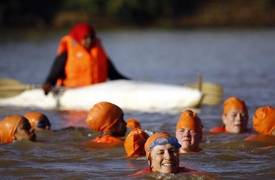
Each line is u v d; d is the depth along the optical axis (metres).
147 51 67.94
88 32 36.28
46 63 56.34
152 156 18.72
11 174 19.97
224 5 100.81
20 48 69.31
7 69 52.50
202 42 76.75
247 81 45.00
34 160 21.62
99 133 25.77
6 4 90.94
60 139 24.97
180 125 22.19
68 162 21.38
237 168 20.16
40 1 93.50
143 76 49.81
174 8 99.38
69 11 94.88
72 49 36.19
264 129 24.03
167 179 18.36
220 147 22.97
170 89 35.31
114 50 69.44
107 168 20.41
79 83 36.25
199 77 36.91
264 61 57.53
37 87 37.31
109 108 23.72
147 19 97.88
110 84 36.16
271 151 22.38
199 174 18.83
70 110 34.44
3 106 36.00
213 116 31.88
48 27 91.56
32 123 26.05
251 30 90.62
